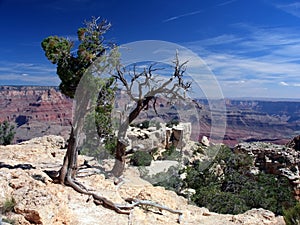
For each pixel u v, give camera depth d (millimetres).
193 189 11445
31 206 5398
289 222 6230
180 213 7543
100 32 7852
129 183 8852
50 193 5996
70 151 7715
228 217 7898
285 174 22156
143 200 7582
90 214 6422
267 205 13648
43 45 7820
